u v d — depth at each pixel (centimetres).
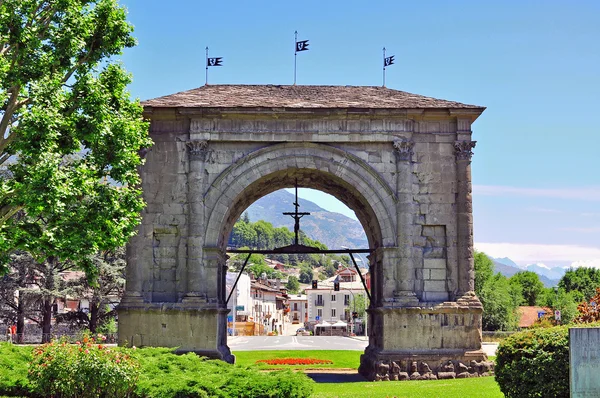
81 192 2800
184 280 3591
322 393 2855
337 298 19200
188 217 3616
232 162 3659
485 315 10262
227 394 2117
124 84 3092
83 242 2808
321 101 3759
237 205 3866
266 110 3622
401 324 3541
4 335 6675
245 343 7981
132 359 2192
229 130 3659
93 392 2109
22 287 5919
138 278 3572
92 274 2973
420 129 3706
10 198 2805
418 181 3675
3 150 2892
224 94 3878
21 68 2809
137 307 3528
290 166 3659
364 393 2833
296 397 2175
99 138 2900
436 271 3628
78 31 2956
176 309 3525
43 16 2988
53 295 5697
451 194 3666
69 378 2102
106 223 2883
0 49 2923
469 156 3666
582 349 1945
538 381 2123
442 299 3603
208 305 3531
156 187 3650
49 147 2691
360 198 3741
